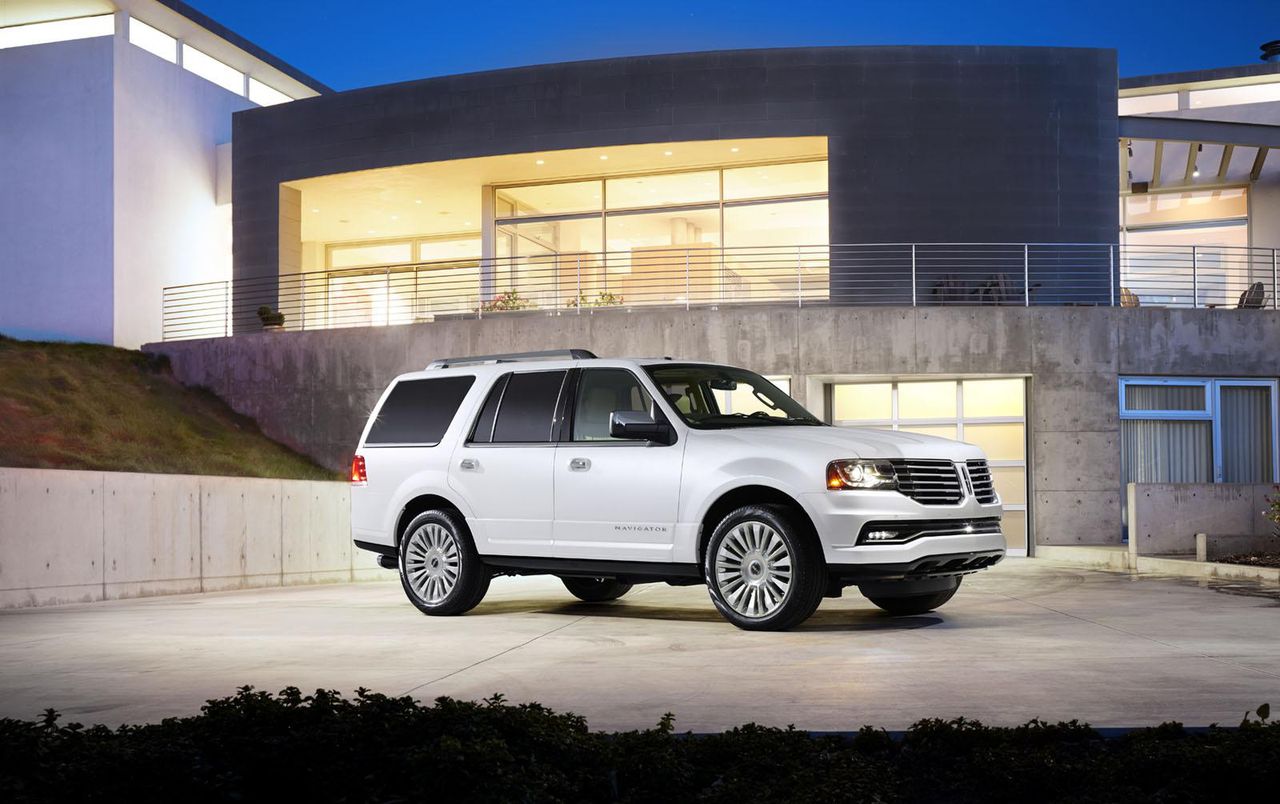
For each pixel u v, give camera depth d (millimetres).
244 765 4156
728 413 9656
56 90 33000
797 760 4168
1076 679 6215
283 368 25125
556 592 13266
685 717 5211
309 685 6332
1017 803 3947
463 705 4516
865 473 8367
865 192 24688
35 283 32750
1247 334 21500
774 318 21203
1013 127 24672
